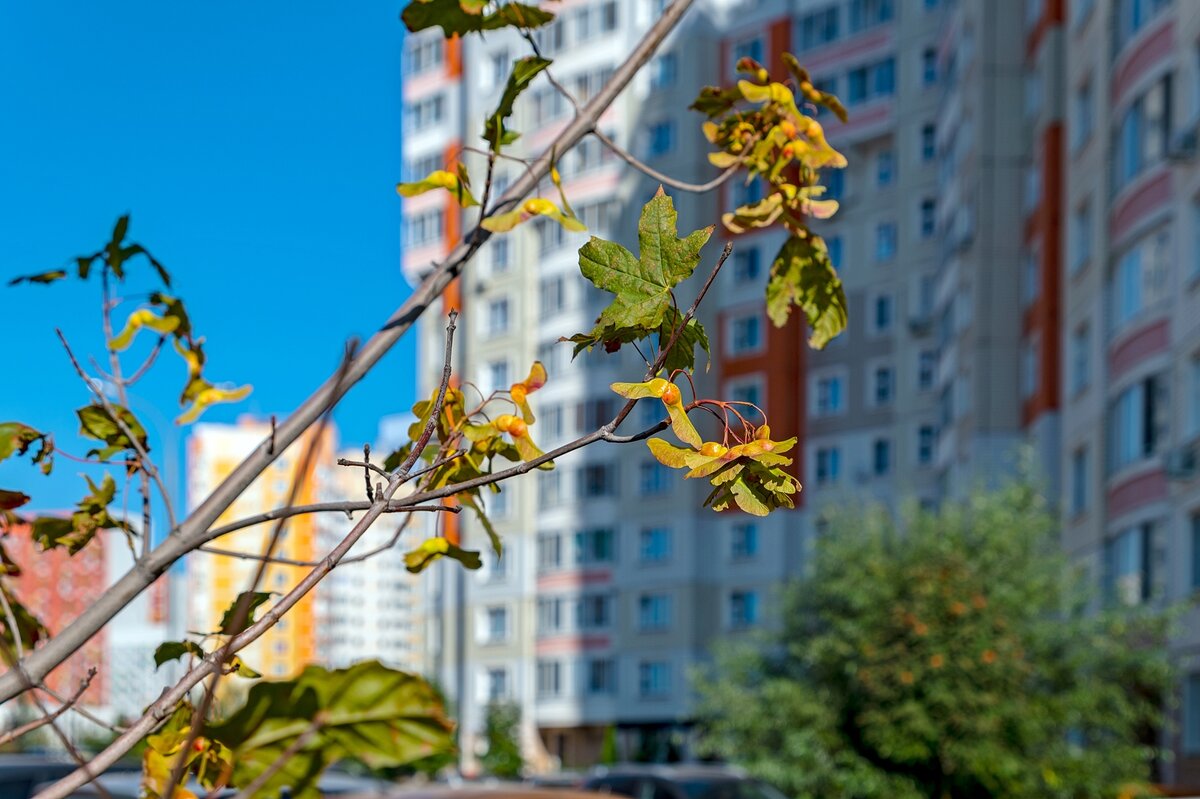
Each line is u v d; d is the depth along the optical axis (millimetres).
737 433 1458
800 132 2143
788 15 49250
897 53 47312
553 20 1889
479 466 1774
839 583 17000
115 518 1852
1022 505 18109
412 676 1645
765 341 48219
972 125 33906
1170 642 22297
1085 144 27406
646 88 51438
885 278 47438
